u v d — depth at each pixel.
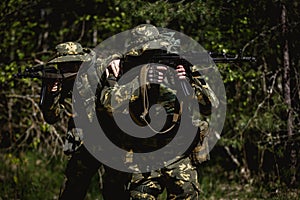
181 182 4.54
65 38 9.18
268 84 7.21
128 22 7.48
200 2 6.10
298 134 6.77
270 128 6.88
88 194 7.54
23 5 7.87
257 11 6.57
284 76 6.75
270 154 7.22
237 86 7.32
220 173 8.02
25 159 8.12
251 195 6.98
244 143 7.52
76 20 8.54
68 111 7.58
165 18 6.34
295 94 6.90
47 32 9.26
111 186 4.96
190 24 6.91
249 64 7.22
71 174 5.04
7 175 8.24
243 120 7.19
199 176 7.84
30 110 8.01
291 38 6.61
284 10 6.49
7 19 8.01
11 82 7.79
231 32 6.78
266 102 7.08
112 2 7.66
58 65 4.95
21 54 8.12
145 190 4.55
